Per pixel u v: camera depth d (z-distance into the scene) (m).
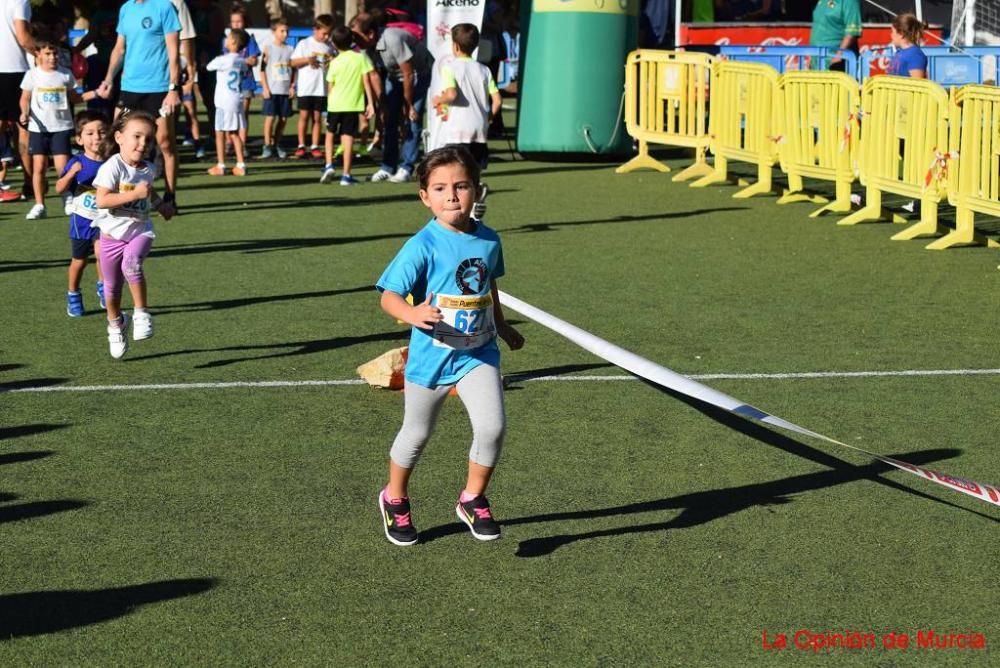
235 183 19.12
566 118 21.70
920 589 5.21
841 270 12.16
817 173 16.12
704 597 5.14
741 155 18.16
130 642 4.75
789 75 16.53
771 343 9.30
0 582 5.27
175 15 14.63
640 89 20.66
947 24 27.31
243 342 9.36
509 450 6.95
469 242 5.43
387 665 4.58
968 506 6.13
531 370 8.58
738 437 7.17
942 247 13.27
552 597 5.14
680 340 9.40
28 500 6.18
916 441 7.11
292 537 5.75
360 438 7.13
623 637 4.80
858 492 6.32
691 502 6.19
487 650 4.70
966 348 9.16
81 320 10.07
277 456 6.83
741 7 25.78
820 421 7.46
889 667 4.57
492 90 15.91
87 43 21.16
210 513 6.03
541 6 21.58
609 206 16.64
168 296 11.02
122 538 5.73
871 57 21.34
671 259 12.76
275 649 4.70
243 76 19.91
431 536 5.77
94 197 9.89
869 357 8.91
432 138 16.69
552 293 11.11
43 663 4.58
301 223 15.12
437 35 19.62
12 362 8.77
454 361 5.45
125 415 7.55
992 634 4.82
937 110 13.61
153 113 14.84
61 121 15.42
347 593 5.18
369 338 9.46
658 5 24.34
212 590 5.20
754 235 14.24
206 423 7.40
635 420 7.48
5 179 19.31
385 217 15.62
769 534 5.79
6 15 16.77
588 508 6.11
